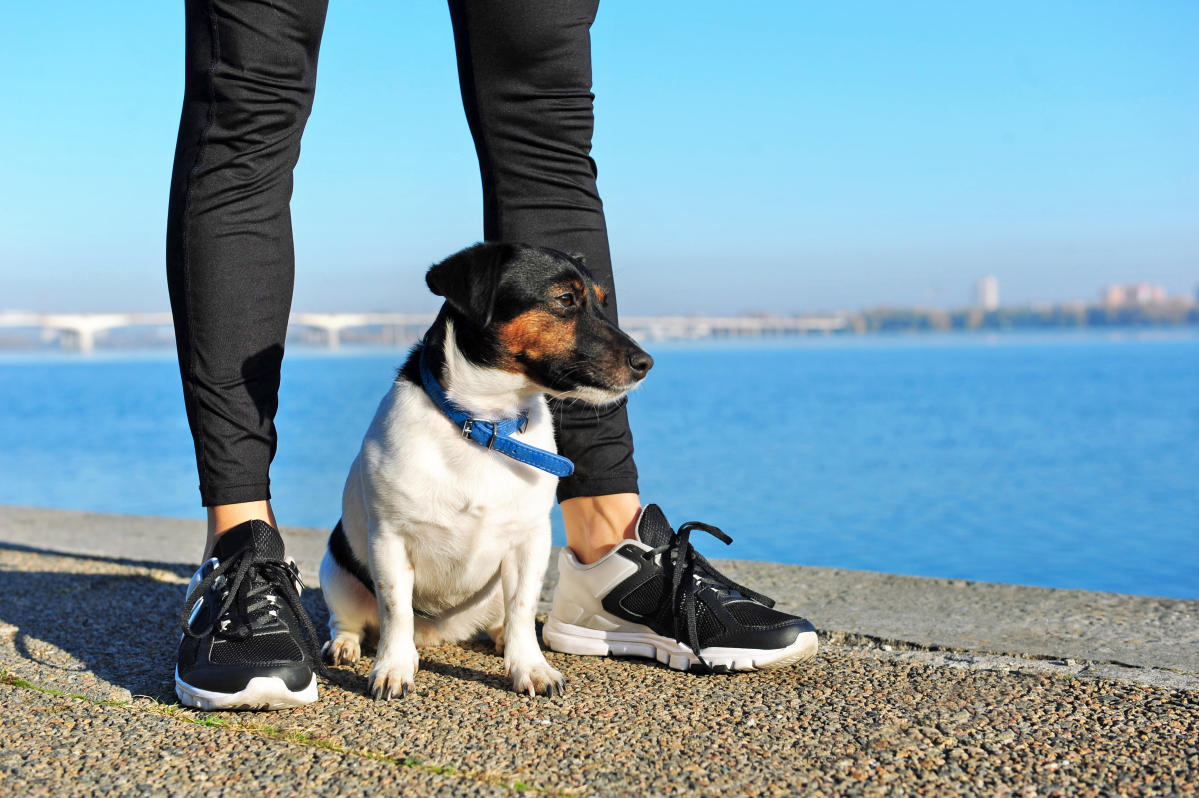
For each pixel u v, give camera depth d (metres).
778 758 1.39
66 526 2.51
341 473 5.02
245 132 1.60
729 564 2.09
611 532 1.71
